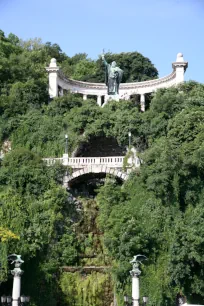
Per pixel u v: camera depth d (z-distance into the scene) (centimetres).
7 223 4231
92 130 5259
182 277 3903
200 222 4028
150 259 4062
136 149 5166
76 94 6619
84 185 5003
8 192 4444
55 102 5716
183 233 3975
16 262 3594
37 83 6075
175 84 6141
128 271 3966
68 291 4206
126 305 3741
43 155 5238
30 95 5856
